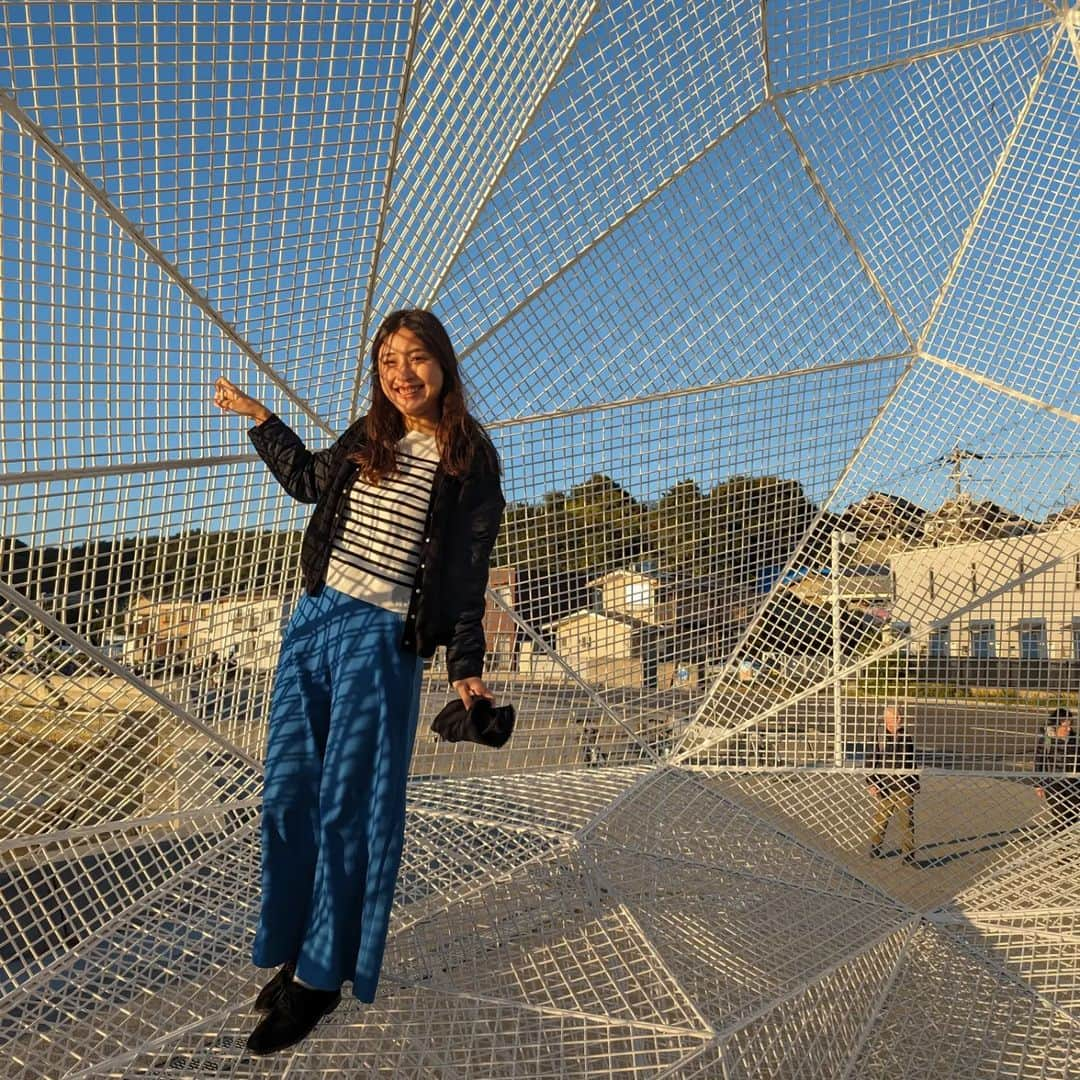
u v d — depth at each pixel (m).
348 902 2.46
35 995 2.92
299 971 2.43
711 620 5.61
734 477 5.56
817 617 5.73
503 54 3.76
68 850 3.46
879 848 5.08
